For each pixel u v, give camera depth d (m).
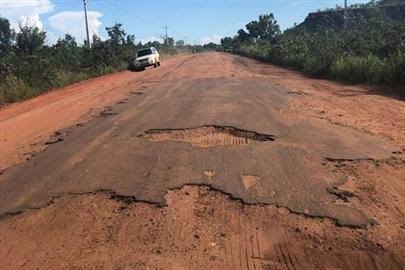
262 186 6.15
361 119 10.33
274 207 5.51
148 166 7.27
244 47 77.00
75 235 5.23
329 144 8.04
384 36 24.16
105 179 6.83
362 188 6.01
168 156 7.74
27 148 9.59
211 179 6.49
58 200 6.25
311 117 10.53
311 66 25.00
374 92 15.43
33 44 34.41
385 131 9.02
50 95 21.56
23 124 13.15
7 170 7.94
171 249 4.72
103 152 8.39
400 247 4.54
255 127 9.41
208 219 5.34
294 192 5.90
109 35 49.16
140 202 5.91
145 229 5.20
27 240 5.25
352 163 7.02
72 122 12.20
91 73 35.06
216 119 10.32
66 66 32.78
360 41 25.84
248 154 7.59
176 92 16.69
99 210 5.82
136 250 4.75
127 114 12.32
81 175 7.13
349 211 5.31
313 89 16.45
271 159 7.29
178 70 30.97
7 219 5.84
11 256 4.92
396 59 17.38
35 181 7.11
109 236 5.11
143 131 9.77
